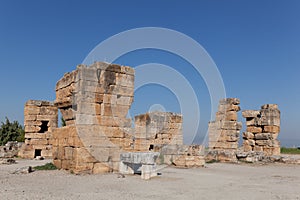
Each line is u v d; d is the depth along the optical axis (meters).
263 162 28.03
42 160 27.78
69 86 18.20
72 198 10.15
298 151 40.75
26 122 30.58
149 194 11.20
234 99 32.34
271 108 32.84
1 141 45.81
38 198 10.02
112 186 12.84
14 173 16.44
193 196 11.00
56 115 31.64
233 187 13.43
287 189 13.13
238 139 31.94
